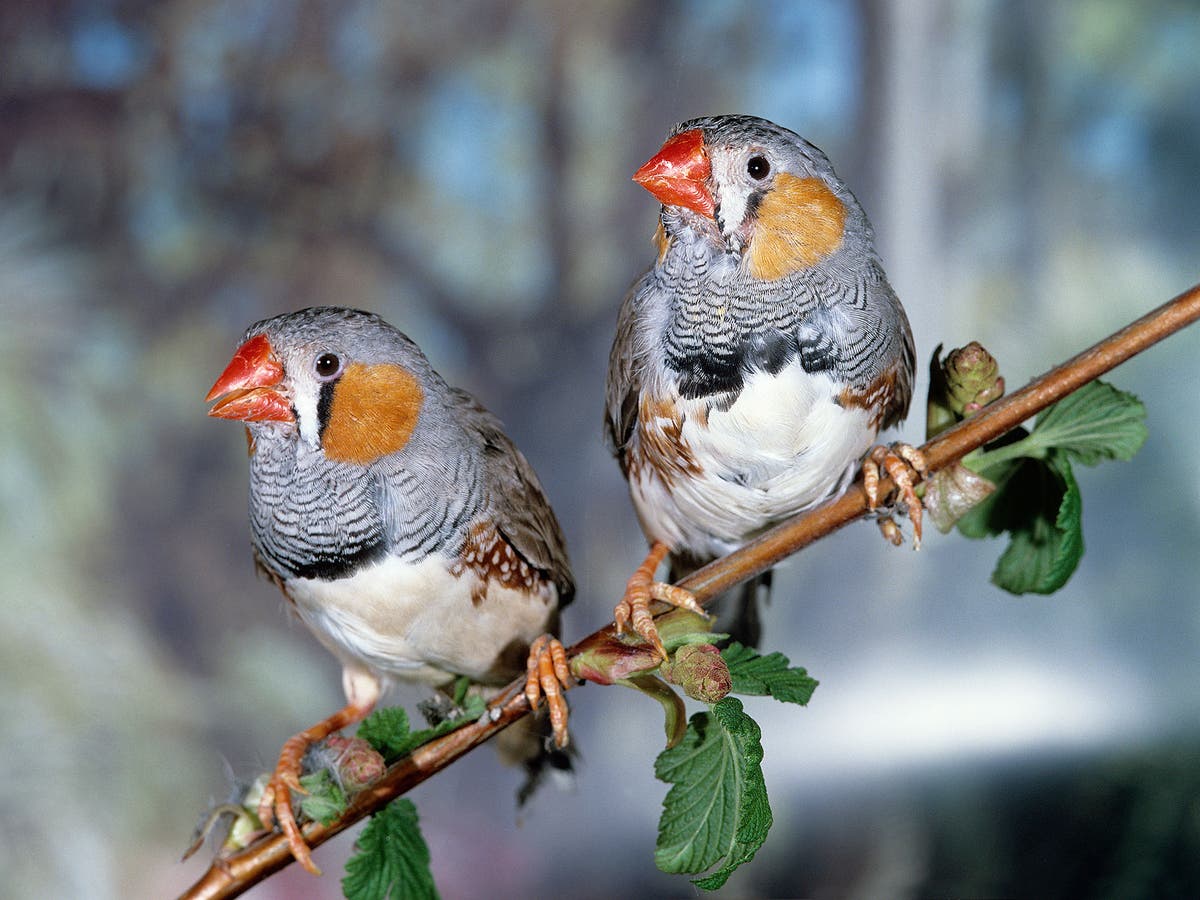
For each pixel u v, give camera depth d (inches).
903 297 40.8
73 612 40.3
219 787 40.1
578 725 39.1
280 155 42.8
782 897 37.4
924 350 40.6
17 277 41.2
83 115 42.2
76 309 41.6
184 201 42.6
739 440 30.7
